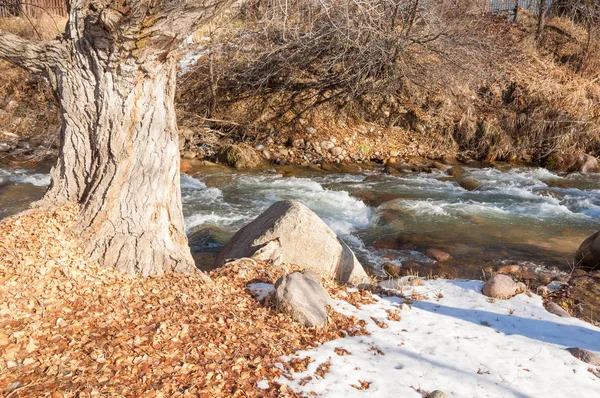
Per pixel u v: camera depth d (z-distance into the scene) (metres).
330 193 12.73
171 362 4.25
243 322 5.02
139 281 5.43
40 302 4.70
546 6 20.67
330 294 6.04
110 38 4.86
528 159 16.17
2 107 16.72
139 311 4.92
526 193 12.96
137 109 5.36
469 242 9.74
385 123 17.09
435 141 16.75
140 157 5.47
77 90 5.37
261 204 11.85
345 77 16.75
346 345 4.95
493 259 8.98
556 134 16.17
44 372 3.92
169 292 5.33
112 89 5.26
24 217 5.58
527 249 9.43
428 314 5.85
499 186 13.59
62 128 5.68
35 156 14.52
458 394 4.29
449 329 5.48
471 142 16.66
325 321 5.27
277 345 4.75
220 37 17.20
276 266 6.53
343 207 11.84
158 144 5.53
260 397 4.00
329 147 16.05
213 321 4.95
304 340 4.94
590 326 5.79
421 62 16.94
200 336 4.66
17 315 4.49
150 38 4.81
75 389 3.77
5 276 4.86
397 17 15.49
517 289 6.56
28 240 5.29
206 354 4.42
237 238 7.37
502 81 17.66
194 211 11.27
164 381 4.00
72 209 5.62
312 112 16.80
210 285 5.67
